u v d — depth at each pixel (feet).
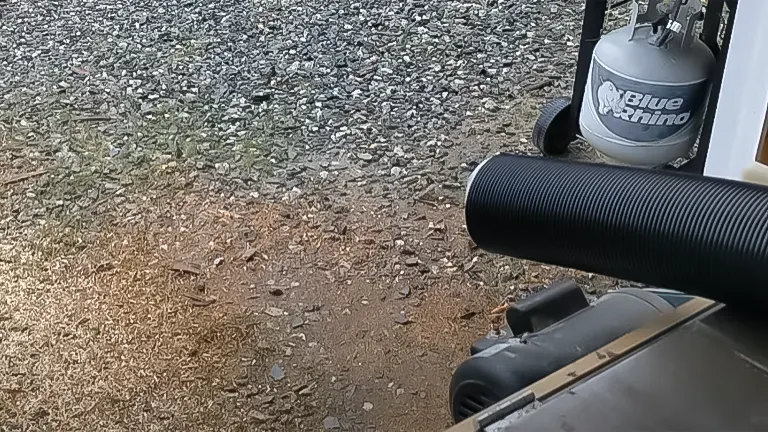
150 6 11.18
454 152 8.43
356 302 6.62
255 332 6.31
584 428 2.47
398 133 8.72
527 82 9.58
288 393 5.81
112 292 6.68
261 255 7.09
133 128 8.73
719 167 6.02
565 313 4.34
